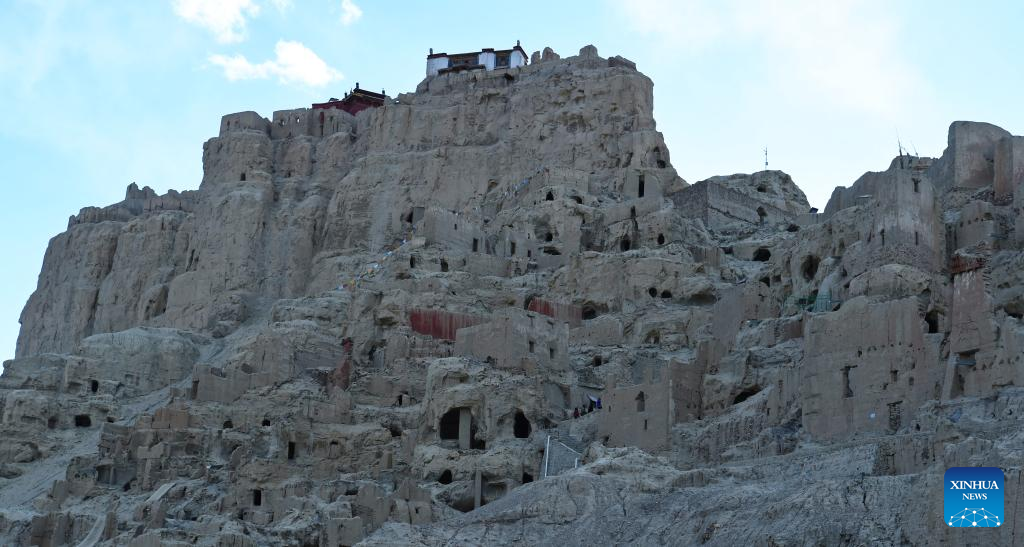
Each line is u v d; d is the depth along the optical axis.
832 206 131.88
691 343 129.25
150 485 123.44
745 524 84.75
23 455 140.88
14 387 148.62
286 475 116.81
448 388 117.31
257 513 110.38
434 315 137.12
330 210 177.00
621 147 163.62
